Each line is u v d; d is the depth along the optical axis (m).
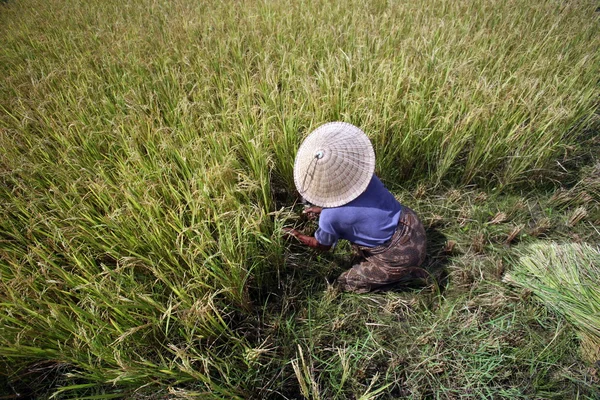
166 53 4.84
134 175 2.94
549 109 3.52
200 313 2.24
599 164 3.84
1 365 2.27
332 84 3.91
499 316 2.67
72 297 2.56
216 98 4.16
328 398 2.37
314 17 5.60
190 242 2.52
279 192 3.62
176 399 2.13
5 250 2.61
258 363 2.40
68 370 2.48
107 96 4.39
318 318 2.76
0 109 4.16
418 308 2.77
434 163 3.64
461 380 2.41
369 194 2.41
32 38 5.87
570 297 2.60
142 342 2.38
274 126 3.36
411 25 5.39
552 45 4.75
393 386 2.42
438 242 3.25
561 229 3.28
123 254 2.68
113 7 7.01
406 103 3.63
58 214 2.89
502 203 3.54
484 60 4.52
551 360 2.42
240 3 6.40
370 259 2.68
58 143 3.61
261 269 2.88
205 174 2.87
